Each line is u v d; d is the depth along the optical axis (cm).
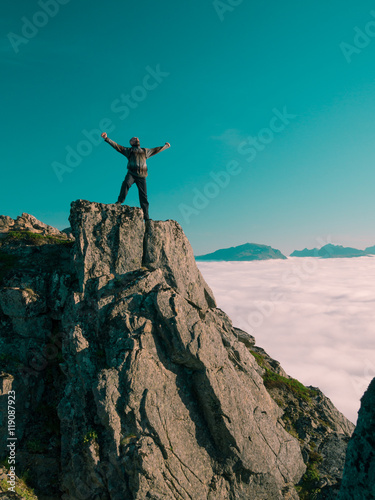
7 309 2014
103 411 1634
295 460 2086
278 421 2350
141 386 1728
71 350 1891
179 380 1878
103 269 2164
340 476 2125
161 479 1588
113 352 1845
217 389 1850
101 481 1581
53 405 1917
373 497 512
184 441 1759
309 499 1970
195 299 2473
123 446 1605
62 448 1702
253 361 2527
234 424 1844
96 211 2284
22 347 1988
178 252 2445
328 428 2531
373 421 555
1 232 2933
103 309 1995
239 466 1838
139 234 2288
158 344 1900
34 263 2395
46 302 2114
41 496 1638
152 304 1975
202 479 1738
